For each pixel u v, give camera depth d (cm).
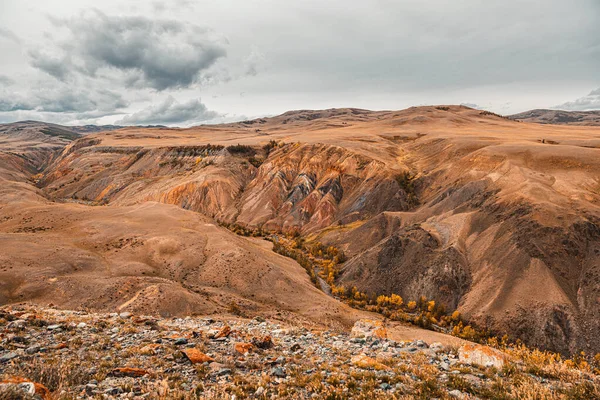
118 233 8200
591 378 1191
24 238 7100
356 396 971
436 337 4216
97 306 4897
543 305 6769
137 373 1076
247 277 7050
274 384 1056
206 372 1130
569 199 9019
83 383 973
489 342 6431
